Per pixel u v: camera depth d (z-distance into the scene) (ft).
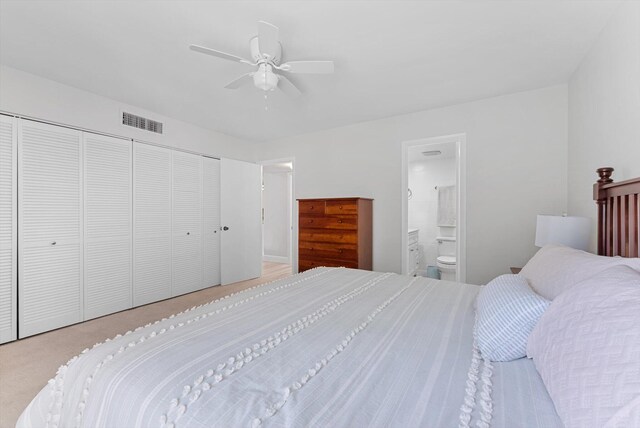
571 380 2.09
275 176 22.02
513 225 9.71
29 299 8.52
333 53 7.15
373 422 2.08
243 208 15.51
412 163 17.74
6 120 8.10
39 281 8.71
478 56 7.36
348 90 9.35
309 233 12.30
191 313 4.32
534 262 4.73
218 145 14.35
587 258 3.56
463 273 10.47
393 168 12.02
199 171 13.50
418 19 5.92
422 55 7.29
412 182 17.74
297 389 2.48
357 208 11.12
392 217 12.07
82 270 9.63
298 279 6.61
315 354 3.11
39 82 8.63
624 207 4.58
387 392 2.45
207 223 13.87
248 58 7.39
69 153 9.33
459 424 2.07
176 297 12.37
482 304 3.87
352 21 5.97
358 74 8.26
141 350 3.11
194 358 2.94
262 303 4.80
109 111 10.22
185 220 12.87
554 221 6.41
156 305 11.31
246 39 6.64
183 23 6.07
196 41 6.73
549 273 3.84
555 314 2.67
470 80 8.68
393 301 4.99
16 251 8.30
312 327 3.84
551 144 9.13
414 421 2.10
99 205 10.05
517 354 3.01
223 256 14.47
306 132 14.32
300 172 14.70
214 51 5.92
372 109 11.10
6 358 7.21
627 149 5.21
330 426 2.04
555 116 9.07
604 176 5.33
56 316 9.04
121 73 8.34
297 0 5.36
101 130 10.02
